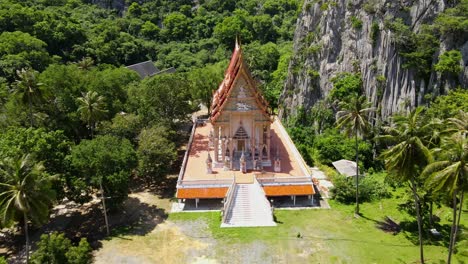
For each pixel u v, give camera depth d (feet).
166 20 505.25
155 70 424.87
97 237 169.89
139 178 229.25
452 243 132.16
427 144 142.31
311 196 199.62
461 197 127.65
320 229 175.01
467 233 135.54
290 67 323.78
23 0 444.14
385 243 163.94
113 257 155.12
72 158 173.99
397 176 140.36
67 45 403.13
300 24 331.57
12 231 174.60
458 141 125.49
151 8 540.52
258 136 226.17
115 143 185.57
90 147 174.19
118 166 174.91
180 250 160.04
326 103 272.72
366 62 256.32
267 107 225.56
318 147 254.06
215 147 220.23
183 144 287.07
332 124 266.77
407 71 236.02
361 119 179.01
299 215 187.93
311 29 311.27
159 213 190.29
